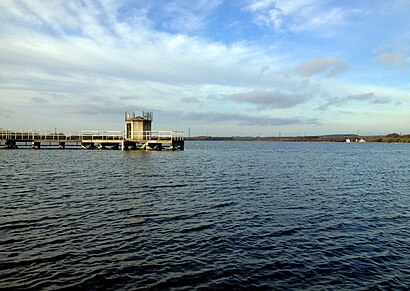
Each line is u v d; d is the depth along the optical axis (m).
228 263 10.07
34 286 8.31
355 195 21.52
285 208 17.22
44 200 17.45
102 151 60.53
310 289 8.64
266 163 44.78
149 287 8.48
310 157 61.41
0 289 8.11
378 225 14.50
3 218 13.92
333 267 9.99
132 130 61.66
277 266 9.96
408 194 22.25
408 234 13.30
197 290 8.44
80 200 17.70
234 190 22.09
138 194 19.78
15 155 48.91
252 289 8.58
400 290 8.69
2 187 21.05
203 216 15.20
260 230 13.34
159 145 63.88
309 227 13.94
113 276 9.00
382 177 31.47
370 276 9.45
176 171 31.61
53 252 10.48
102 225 13.39
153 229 13.09
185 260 10.20
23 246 10.88
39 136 63.12
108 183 23.48
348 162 50.12
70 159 42.69
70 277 8.86
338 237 12.75
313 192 22.20
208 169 34.38
